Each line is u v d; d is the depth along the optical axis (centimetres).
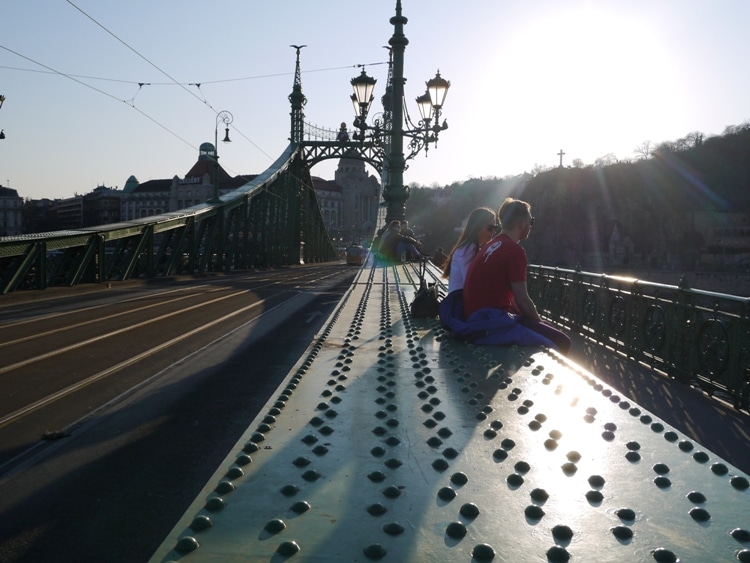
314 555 134
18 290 1667
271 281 2645
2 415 568
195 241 2933
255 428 225
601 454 203
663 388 645
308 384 305
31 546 317
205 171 9838
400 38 2064
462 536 145
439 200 15550
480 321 453
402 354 399
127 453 466
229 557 132
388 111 3094
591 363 782
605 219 7631
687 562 134
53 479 413
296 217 5200
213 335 1070
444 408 262
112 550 313
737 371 555
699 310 629
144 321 1244
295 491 169
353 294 922
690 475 184
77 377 729
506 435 224
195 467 436
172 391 666
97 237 2020
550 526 151
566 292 1078
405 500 165
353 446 208
